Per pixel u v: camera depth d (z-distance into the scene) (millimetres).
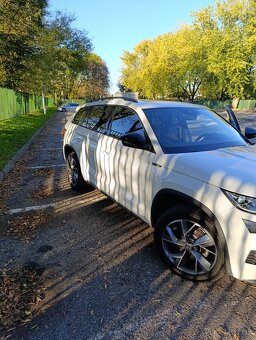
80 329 2451
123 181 3898
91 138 4887
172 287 2955
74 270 3258
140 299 2795
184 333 2404
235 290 2902
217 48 39906
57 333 2410
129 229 4211
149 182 3338
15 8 22828
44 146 12336
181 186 2896
